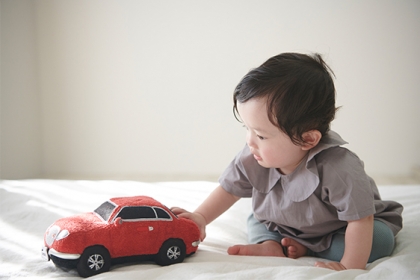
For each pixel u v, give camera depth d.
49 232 1.00
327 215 1.13
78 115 3.28
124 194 1.69
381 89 3.17
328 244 1.17
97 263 0.97
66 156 3.31
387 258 1.09
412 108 3.18
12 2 2.86
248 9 3.18
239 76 3.23
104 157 3.33
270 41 3.19
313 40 3.16
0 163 2.73
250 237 1.29
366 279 0.91
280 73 1.02
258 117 1.03
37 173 3.21
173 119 3.30
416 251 1.13
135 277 0.93
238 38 3.20
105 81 3.25
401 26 3.12
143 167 3.34
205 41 3.22
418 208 1.47
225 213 1.53
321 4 3.13
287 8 3.15
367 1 3.11
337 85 3.18
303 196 1.12
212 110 3.28
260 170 1.21
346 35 3.14
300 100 1.01
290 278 0.91
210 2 3.19
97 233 0.98
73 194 1.66
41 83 3.23
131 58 3.24
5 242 1.20
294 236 1.22
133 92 3.27
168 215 1.07
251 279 0.91
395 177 3.17
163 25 3.21
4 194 1.62
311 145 1.08
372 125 3.21
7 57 2.80
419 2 3.09
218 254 1.14
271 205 1.20
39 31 3.18
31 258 1.09
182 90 3.27
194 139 3.31
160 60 3.25
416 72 3.15
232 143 3.30
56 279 0.95
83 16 3.19
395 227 1.20
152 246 1.03
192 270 0.96
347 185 1.07
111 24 3.21
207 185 1.84
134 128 3.31
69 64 3.23
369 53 3.15
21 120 2.98
